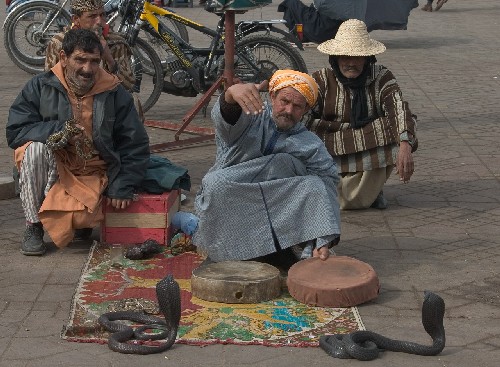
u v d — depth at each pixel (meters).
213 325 5.52
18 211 7.91
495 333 5.52
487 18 23.39
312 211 6.32
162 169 7.21
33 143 6.75
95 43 6.74
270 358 5.12
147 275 6.41
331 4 16.80
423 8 24.89
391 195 8.53
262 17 21.58
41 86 6.89
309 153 6.45
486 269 6.62
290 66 12.09
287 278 6.05
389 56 16.95
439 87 13.96
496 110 12.35
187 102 12.88
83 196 6.78
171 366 5.02
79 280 6.29
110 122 6.87
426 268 6.62
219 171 6.40
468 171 9.33
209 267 6.19
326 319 5.65
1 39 18.23
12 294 6.07
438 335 5.18
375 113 7.91
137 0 11.41
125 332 5.33
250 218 6.40
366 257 6.85
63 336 5.37
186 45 11.65
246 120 6.19
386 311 5.84
